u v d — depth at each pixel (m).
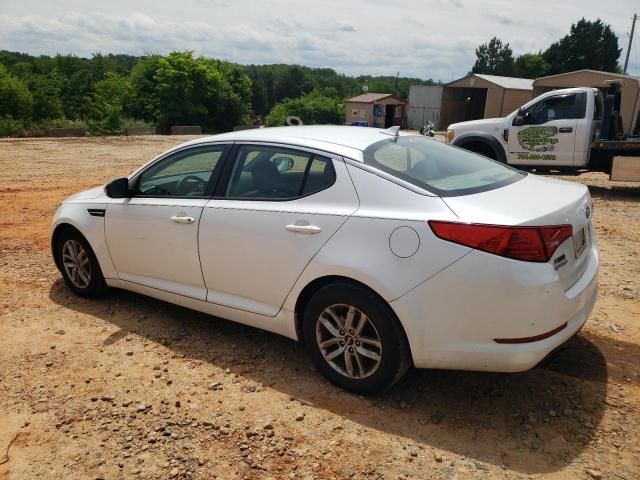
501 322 2.77
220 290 3.84
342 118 91.38
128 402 3.24
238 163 3.79
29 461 2.75
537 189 3.34
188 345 3.99
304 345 3.77
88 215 4.55
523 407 3.18
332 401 3.26
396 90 91.56
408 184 3.11
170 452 2.81
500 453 2.79
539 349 2.78
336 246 3.15
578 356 3.76
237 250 3.62
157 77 60.53
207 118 63.78
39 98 67.38
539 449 2.82
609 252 6.34
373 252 3.02
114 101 59.50
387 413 3.14
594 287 3.25
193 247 3.87
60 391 3.36
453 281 2.81
